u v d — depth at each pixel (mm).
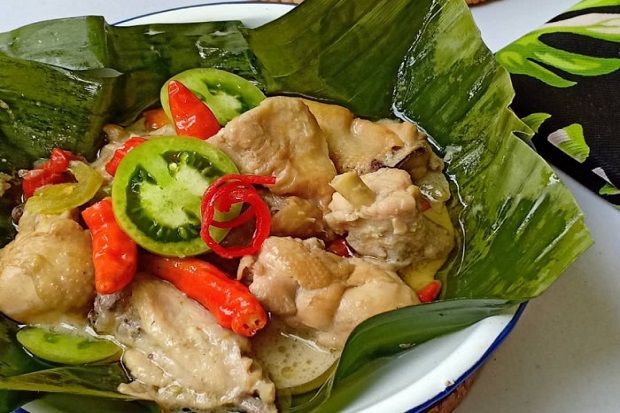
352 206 344
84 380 315
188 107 374
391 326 304
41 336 336
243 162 358
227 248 336
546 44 445
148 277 341
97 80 404
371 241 349
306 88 421
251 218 349
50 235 341
